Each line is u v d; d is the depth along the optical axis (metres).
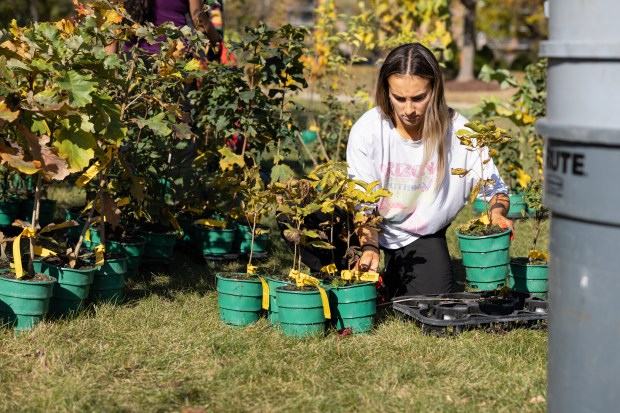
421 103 4.16
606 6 2.52
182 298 4.57
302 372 3.61
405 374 3.59
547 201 2.74
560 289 2.71
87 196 5.29
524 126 7.82
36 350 3.74
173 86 5.08
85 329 3.99
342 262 4.52
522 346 3.92
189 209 5.57
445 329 4.07
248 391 3.44
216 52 6.14
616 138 2.48
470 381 3.56
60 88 3.82
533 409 3.31
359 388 3.46
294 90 5.77
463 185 4.52
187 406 3.29
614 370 2.61
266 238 5.52
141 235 5.11
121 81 4.00
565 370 2.71
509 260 4.96
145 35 4.44
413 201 4.48
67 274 4.07
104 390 3.41
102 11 4.32
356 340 3.99
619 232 2.55
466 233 4.84
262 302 4.14
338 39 7.45
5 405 3.24
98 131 3.97
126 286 4.75
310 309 3.99
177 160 5.70
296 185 4.29
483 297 4.45
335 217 4.44
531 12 28.61
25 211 5.78
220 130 5.46
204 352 3.81
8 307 3.91
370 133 4.37
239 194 6.34
